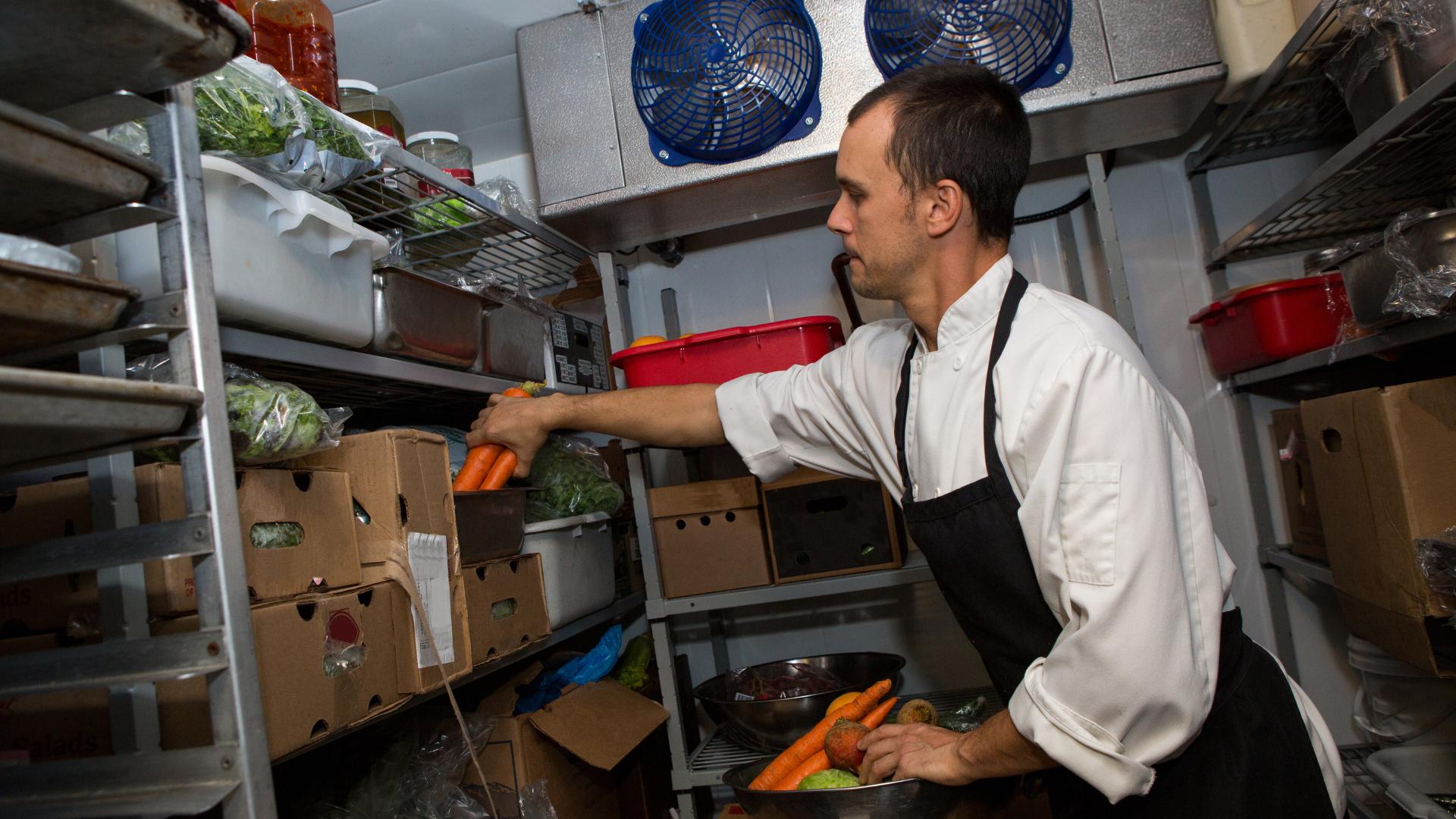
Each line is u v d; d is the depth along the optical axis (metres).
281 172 1.10
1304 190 1.65
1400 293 1.27
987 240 1.10
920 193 1.07
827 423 1.39
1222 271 2.17
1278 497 2.15
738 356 1.84
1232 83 1.77
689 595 2.03
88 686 0.77
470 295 1.54
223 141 0.98
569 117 1.91
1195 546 0.97
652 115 1.83
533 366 1.83
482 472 1.51
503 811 1.53
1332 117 2.00
